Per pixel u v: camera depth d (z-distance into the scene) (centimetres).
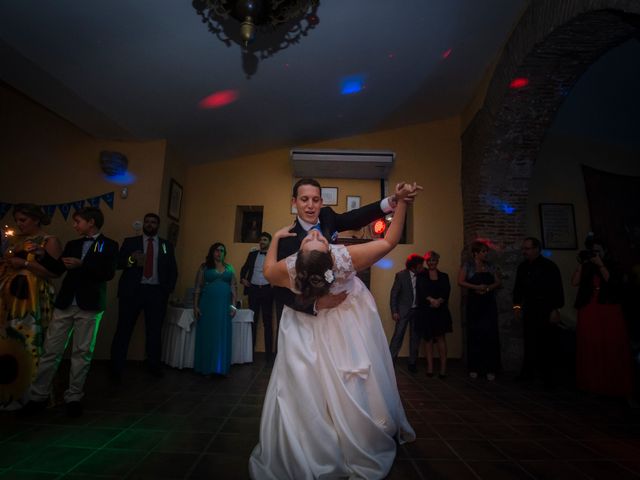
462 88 529
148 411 282
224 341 405
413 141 614
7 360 269
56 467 188
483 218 523
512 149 493
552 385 395
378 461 166
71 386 269
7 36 290
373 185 604
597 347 367
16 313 275
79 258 282
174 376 400
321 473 157
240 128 505
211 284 418
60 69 335
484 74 498
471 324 450
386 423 180
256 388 361
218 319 406
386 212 200
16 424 246
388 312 567
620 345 351
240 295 571
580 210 579
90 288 274
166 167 507
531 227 575
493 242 518
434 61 441
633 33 336
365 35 363
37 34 290
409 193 161
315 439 162
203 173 601
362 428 168
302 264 155
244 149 578
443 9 352
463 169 593
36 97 383
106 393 326
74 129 503
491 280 453
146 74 357
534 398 356
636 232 562
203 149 548
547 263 426
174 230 541
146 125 455
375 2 321
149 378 387
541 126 467
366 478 158
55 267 276
